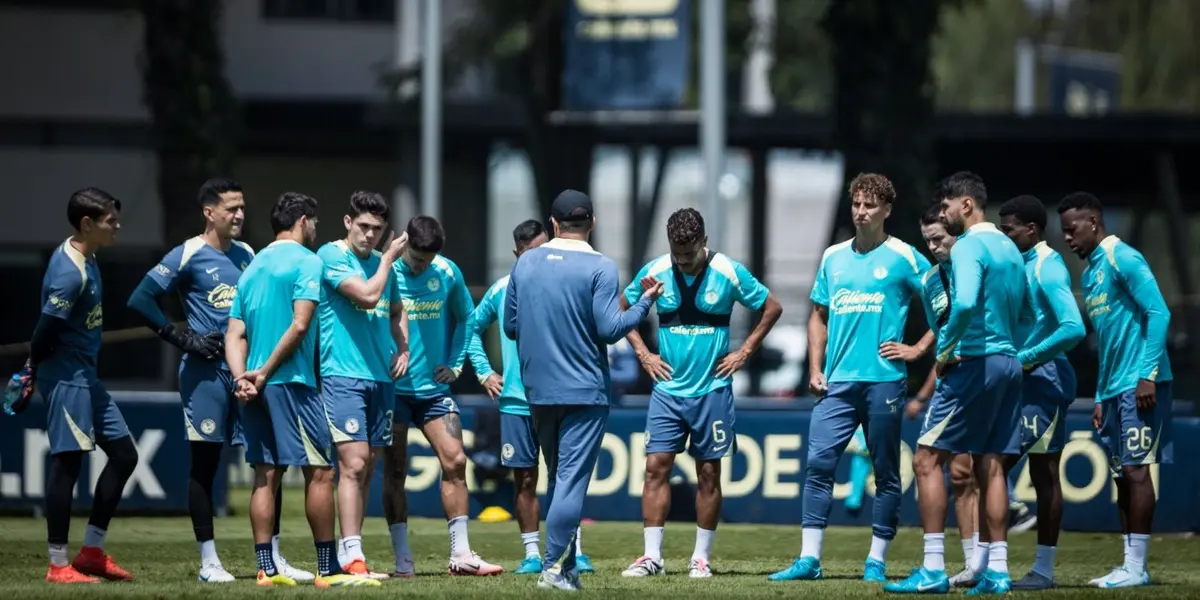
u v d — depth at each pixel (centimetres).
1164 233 12850
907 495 4300
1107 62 11006
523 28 9112
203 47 7212
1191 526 4188
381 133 9381
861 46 6912
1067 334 2947
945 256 3080
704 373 3206
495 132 8812
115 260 9094
